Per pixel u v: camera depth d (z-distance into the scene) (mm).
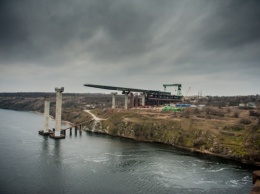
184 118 192750
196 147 147875
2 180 86062
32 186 82000
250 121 163750
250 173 100938
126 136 191500
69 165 105750
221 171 103125
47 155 120250
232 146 131625
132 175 95938
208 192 81250
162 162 115312
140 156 126062
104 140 172750
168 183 88375
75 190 80312
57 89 173750
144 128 187375
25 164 104312
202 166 110062
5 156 115375
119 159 118938
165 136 172500
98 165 107562
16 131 190250
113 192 79812
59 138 172500
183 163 114438
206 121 177375
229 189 83938
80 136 188625
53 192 78188
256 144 124625
